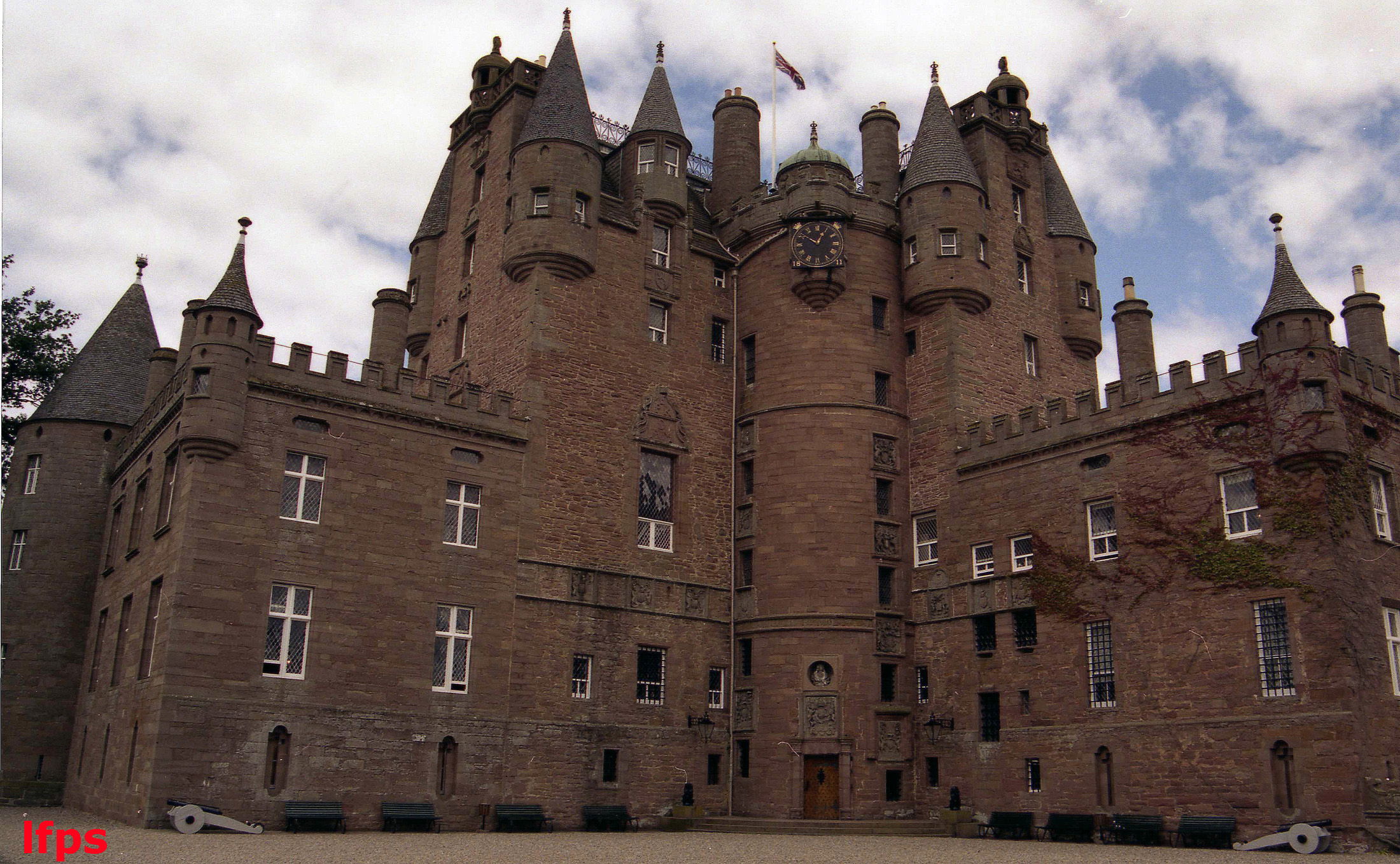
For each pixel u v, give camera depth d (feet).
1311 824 87.81
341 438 107.04
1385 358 110.42
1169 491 104.99
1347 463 95.71
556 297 125.29
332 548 104.01
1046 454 116.78
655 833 109.81
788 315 133.80
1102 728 105.60
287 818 95.55
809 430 128.36
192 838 84.28
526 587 114.83
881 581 127.34
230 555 98.27
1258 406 99.25
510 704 110.83
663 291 134.82
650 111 141.90
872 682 121.39
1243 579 97.60
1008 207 144.15
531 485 118.01
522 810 106.93
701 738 122.52
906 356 135.85
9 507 138.62
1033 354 141.59
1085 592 110.01
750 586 129.08
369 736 102.22
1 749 124.67
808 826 111.24
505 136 139.44
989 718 117.50
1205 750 97.55
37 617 133.18
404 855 75.51
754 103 161.27
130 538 117.08
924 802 120.98
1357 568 94.32
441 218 152.97
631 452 126.72
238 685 96.37
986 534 121.29
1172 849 92.73
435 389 114.21
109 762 106.01
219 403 99.45
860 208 136.56
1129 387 110.52
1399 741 92.84
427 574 109.19
